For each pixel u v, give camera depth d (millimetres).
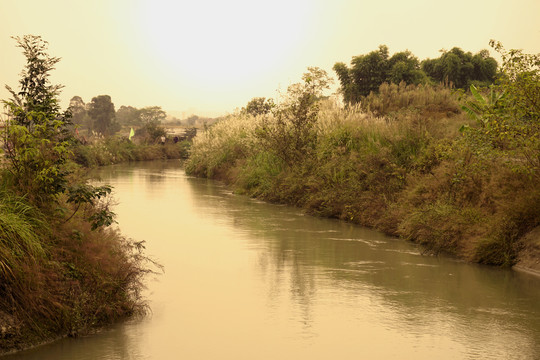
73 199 7461
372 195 15992
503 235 10695
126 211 17594
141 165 49781
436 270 9984
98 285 6785
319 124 22266
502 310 7516
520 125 11086
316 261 10570
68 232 7160
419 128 17531
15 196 6848
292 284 8766
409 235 12898
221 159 32812
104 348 5844
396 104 28969
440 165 14703
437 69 54219
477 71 54219
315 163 20109
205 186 27812
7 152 7477
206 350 5863
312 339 6258
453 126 18250
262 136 22812
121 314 6863
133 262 7762
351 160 18156
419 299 8023
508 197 11445
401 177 15672
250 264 10195
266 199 21359
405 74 46469
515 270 10078
